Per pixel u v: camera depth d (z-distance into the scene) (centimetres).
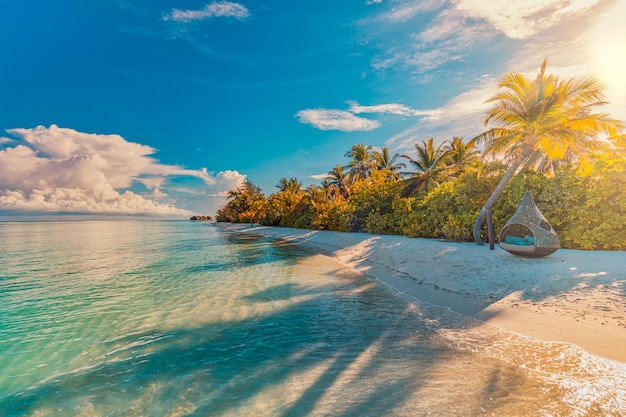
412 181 3359
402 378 521
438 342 661
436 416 417
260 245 3038
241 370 571
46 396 501
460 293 990
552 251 1158
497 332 688
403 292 1082
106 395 501
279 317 859
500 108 1658
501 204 1878
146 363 607
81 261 2102
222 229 7275
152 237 4706
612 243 1399
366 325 781
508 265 1162
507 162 1889
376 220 2955
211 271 1602
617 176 1404
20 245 3481
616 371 504
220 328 786
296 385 515
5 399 494
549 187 1644
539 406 427
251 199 9238
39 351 670
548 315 742
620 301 748
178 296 1105
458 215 2058
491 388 478
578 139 1522
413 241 2061
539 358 561
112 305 1008
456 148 3806
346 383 515
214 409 457
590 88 1480
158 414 450
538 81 1605
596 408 417
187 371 573
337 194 4988
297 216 5178
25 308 987
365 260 1814
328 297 1053
